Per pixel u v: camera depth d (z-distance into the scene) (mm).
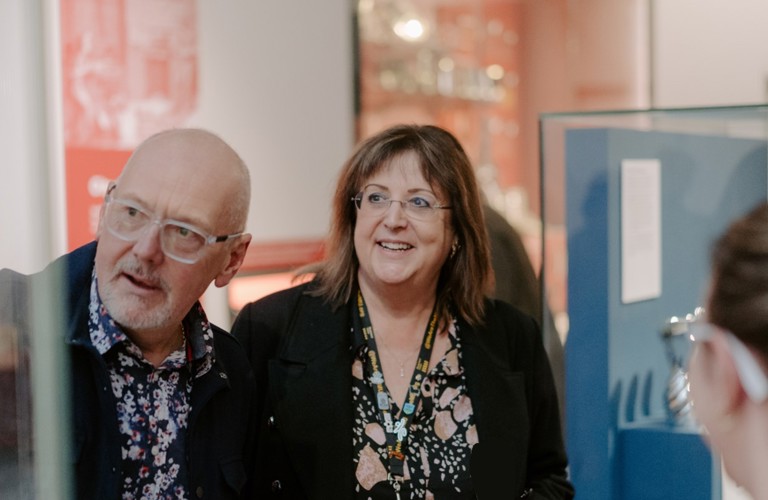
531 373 1922
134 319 1343
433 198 1764
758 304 682
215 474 1479
